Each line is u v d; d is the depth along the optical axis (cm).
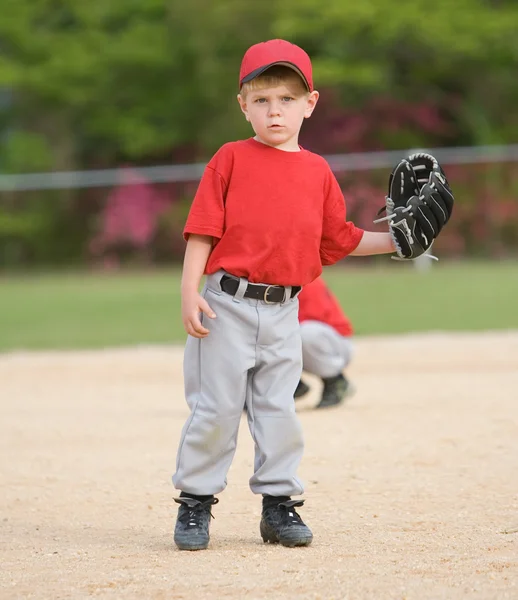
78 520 1540
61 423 2409
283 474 1350
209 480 1353
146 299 6097
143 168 10912
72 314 5375
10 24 10662
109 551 1334
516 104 11069
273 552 1309
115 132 10938
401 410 2459
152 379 3197
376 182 9462
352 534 1400
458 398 2623
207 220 1310
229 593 1102
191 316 1311
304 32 10144
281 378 1351
